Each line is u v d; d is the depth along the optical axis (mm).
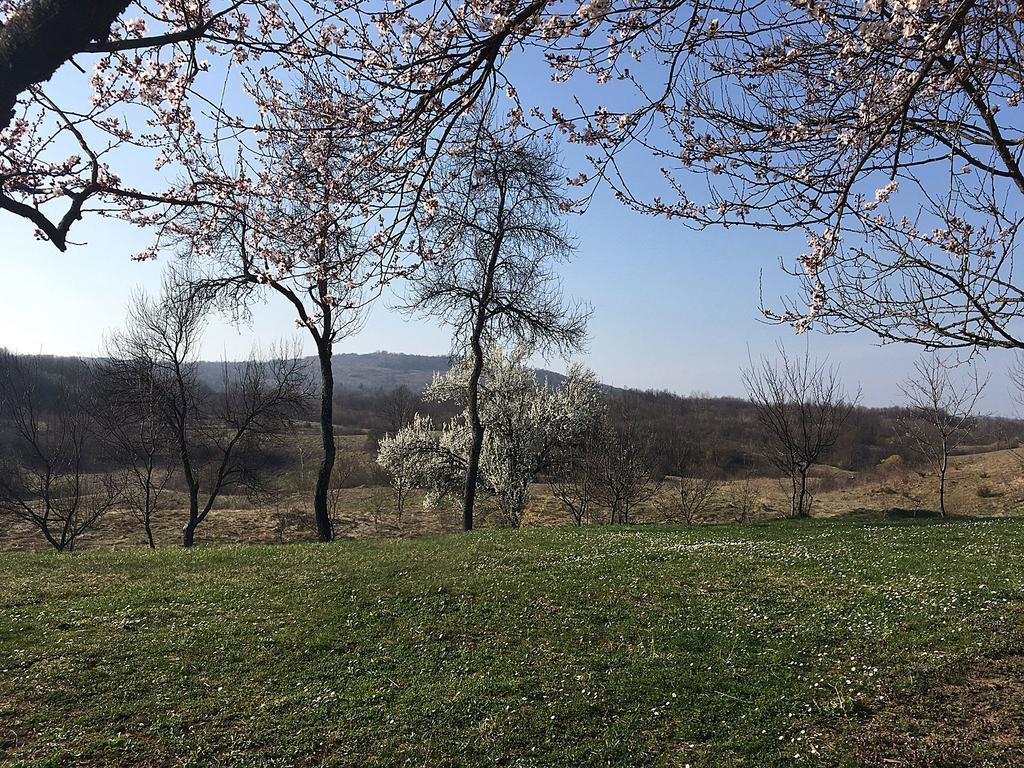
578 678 8953
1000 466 40094
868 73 4617
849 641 9789
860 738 7160
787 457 31156
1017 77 4496
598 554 16125
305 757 7320
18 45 3328
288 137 5684
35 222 4066
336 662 9883
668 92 4641
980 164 4992
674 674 8961
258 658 10055
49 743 7645
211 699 8719
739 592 12570
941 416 28688
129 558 16797
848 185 4574
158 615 12102
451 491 34906
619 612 11625
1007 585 12055
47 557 17078
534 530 21469
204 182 6109
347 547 17938
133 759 7340
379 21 5031
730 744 7195
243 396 27406
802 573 13883
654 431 40125
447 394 35312
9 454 28719
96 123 4961
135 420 26219
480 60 4555
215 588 13859
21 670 9680
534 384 34938
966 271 5562
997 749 6789
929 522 22766
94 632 11227
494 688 8758
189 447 28141
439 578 14086
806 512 29281
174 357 26156
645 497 34875
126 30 5340
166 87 5641
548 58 4715
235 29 4887
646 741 7367
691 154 5531
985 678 8375
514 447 33375
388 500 43188
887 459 52094
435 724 7898
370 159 5203
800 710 7848
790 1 4320
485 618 11578
